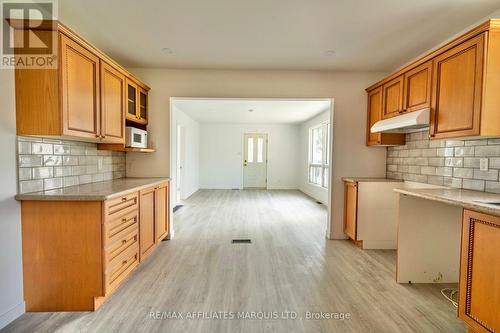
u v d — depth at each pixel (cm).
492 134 180
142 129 344
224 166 876
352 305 200
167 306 196
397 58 305
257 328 172
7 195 174
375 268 267
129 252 229
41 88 178
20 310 183
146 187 262
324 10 208
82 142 254
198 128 849
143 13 214
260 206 586
